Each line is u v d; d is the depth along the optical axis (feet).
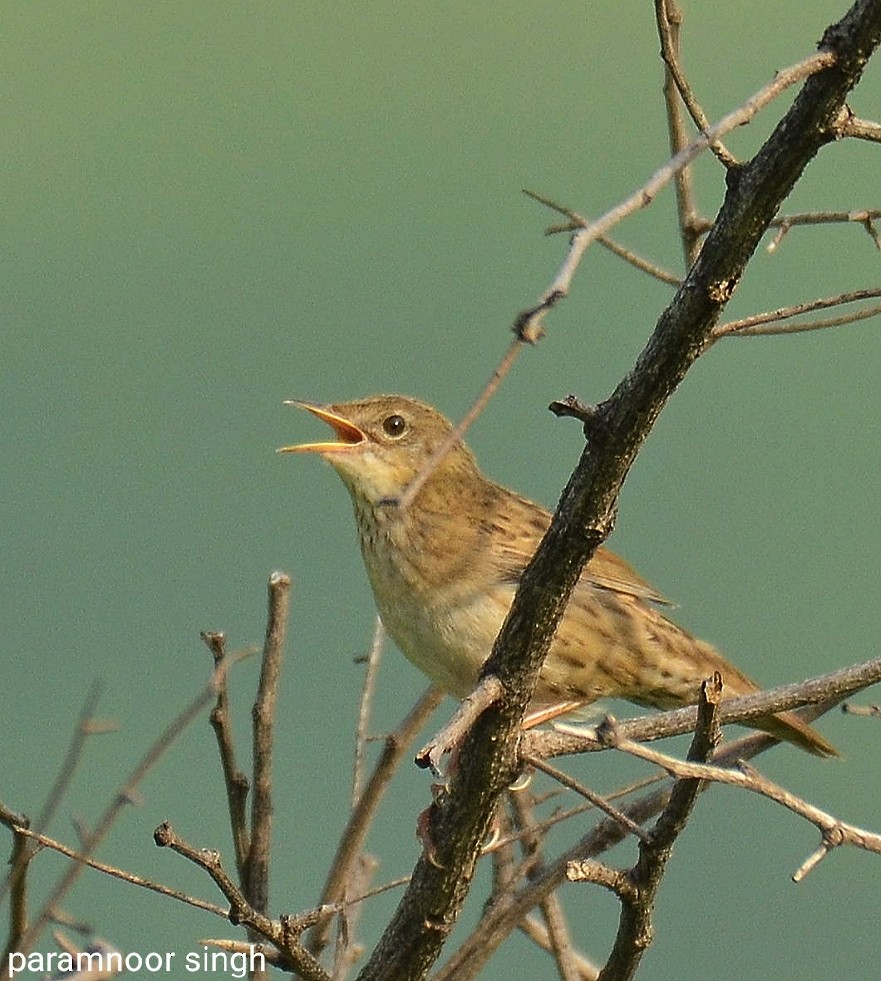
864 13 16.14
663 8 18.66
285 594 25.12
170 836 20.17
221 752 25.09
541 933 28.37
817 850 18.90
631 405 18.61
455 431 14.37
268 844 25.34
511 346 14.26
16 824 21.31
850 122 16.88
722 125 15.29
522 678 20.65
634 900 21.21
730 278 17.74
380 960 23.06
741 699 23.82
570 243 15.01
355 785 27.61
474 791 21.53
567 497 19.51
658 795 25.12
